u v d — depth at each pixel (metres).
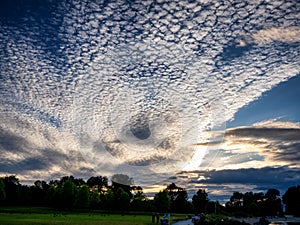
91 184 97.25
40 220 29.38
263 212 95.38
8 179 81.50
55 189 77.88
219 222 28.06
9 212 48.81
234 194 101.69
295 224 43.56
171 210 75.62
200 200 78.88
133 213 58.25
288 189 96.94
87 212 58.16
